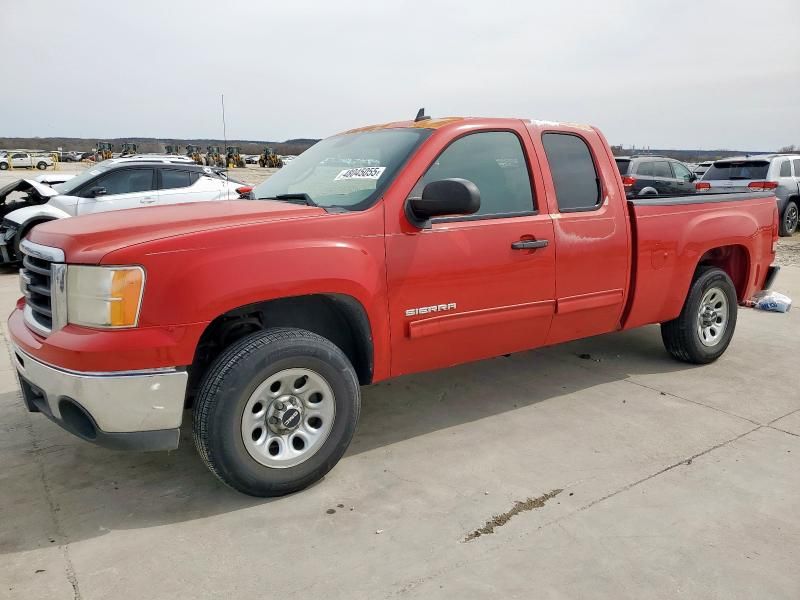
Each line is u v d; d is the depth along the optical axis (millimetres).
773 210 5539
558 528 2846
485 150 3775
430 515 2961
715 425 3984
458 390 4625
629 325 4555
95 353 2652
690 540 2760
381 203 3312
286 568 2568
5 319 6625
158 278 2715
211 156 47500
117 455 3572
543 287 3924
